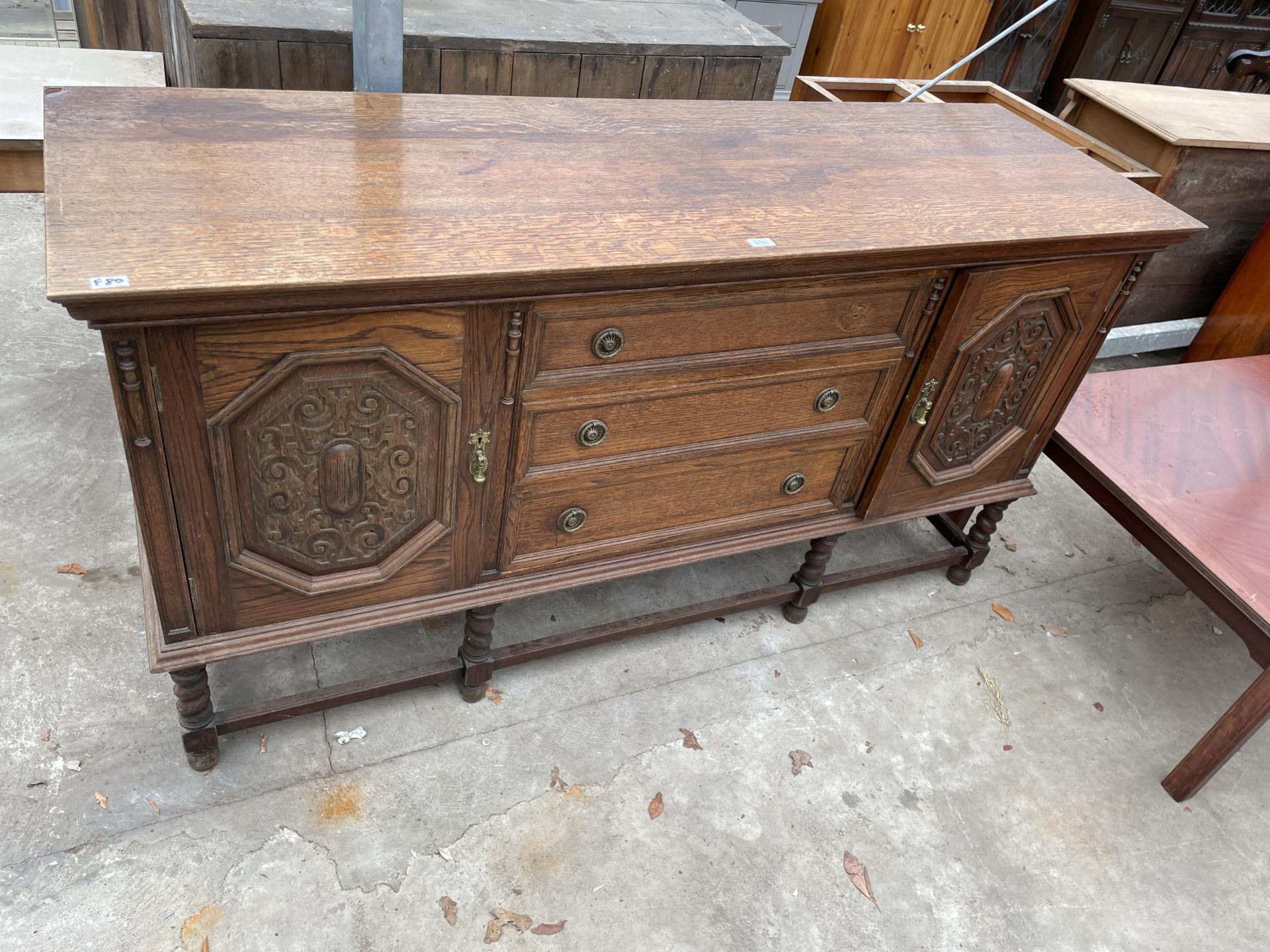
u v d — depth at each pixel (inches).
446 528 65.8
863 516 86.4
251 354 50.8
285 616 65.0
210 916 64.0
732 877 72.5
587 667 87.3
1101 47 204.1
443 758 77.1
